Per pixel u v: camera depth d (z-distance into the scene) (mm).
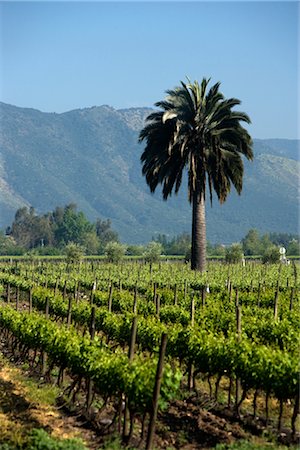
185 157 59094
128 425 17984
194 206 61188
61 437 16812
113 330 26250
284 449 15930
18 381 22797
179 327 23188
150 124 59219
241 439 16828
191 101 57969
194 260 61438
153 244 80312
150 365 16641
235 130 58812
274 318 27188
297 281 51312
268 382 17469
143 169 60031
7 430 17125
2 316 30297
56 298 36344
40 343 23672
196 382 22344
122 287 51781
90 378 18406
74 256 77688
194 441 16812
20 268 73938
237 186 60344
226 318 27078
